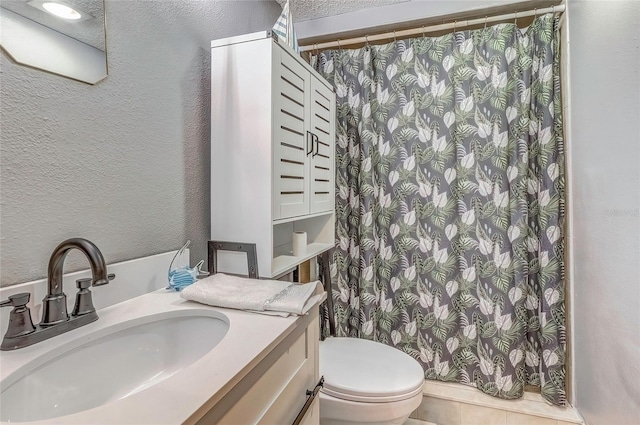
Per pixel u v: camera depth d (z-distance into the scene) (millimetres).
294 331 739
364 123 1771
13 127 608
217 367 502
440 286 1680
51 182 674
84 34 736
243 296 770
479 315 1602
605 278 1178
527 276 1560
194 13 1105
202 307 770
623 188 1049
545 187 1524
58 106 685
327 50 1912
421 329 1717
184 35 1060
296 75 1243
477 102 1598
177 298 840
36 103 645
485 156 1583
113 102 812
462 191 1628
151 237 932
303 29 1907
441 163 1674
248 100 1076
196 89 1119
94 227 767
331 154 1650
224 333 715
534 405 1506
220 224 1117
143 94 901
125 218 849
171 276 913
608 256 1153
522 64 1550
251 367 524
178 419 386
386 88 1760
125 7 843
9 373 488
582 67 1365
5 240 601
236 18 1354
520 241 1532
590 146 1296
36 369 533
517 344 1526
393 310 1755
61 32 689
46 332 584
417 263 1720
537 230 1572
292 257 1387
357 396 1178
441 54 1669
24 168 627
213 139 1120
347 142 1854
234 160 1095
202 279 929
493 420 1515
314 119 1419
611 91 1122
